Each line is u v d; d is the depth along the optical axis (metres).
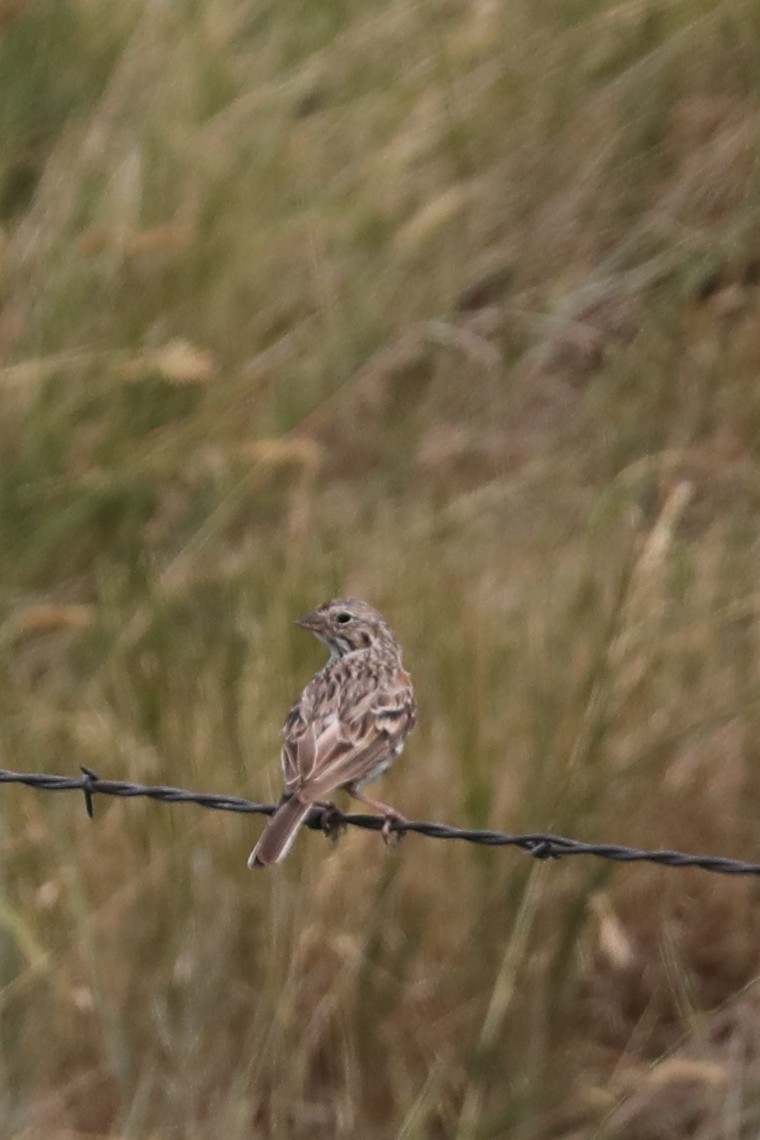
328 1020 10.27
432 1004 10.23
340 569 11.97
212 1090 10.02
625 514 12.73
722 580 12.09
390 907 10.38
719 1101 9.91
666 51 15.38
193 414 13.63
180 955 10.26
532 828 10.41
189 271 14.02
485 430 14.29
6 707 11.66
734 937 10.87
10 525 12.97
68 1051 10.19
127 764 10.99
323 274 14.41
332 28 15.67
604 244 15.24
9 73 14.95
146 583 12.20
